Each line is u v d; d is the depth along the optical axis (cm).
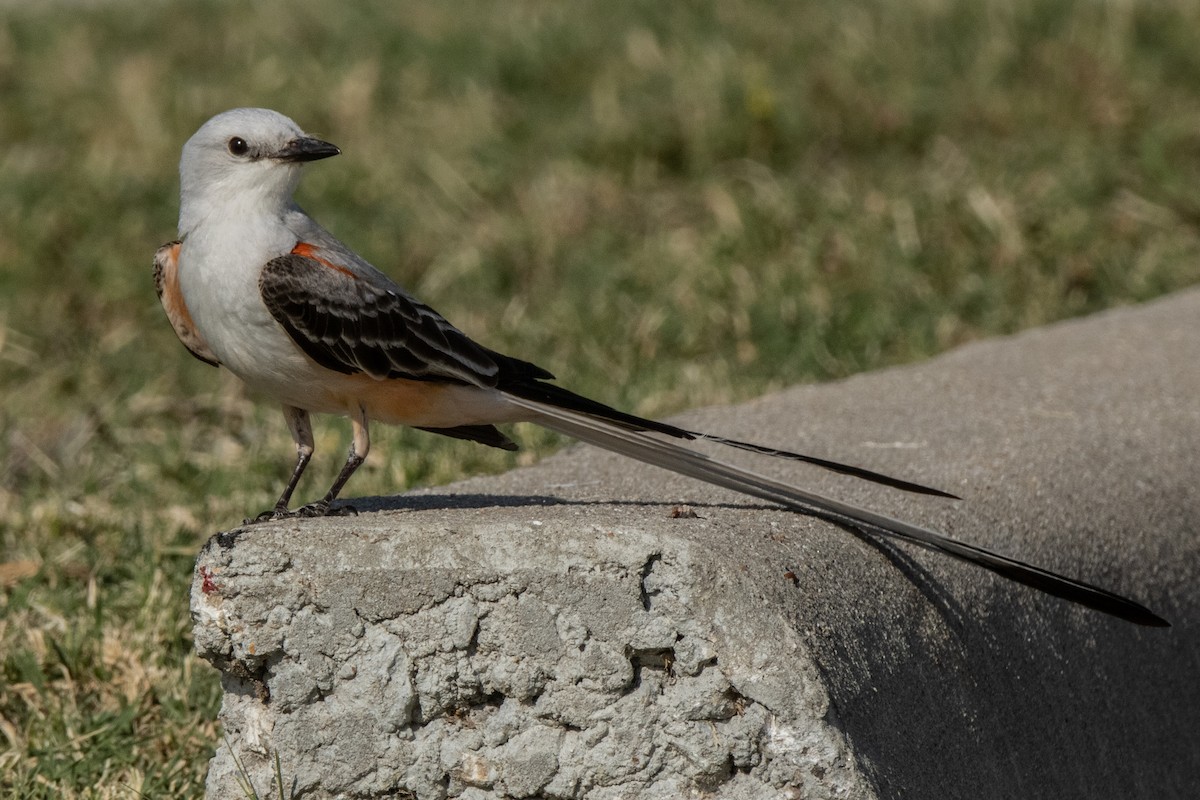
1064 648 748
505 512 689
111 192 1797
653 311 1539
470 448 1209
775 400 1039
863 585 662
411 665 652
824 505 696
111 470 1241
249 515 1095
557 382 1396
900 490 792
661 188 1823
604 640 628
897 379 1072
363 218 1758
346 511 743
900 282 1575
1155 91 1939
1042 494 809
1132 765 752
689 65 2020
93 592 973
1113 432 916
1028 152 1789
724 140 1862
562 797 645
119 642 918
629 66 2069
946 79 1972
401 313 748
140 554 1043
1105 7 2141
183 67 2175
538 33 2178
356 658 656
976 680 684
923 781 624
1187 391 1009
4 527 1115
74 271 1650
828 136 1881
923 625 675
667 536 621
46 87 2095
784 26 2156
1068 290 1589
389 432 1252
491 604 639
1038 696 717
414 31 2242
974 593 712
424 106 2009
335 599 652
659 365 1444
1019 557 754
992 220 1644
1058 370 1071
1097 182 1734
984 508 779
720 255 1636
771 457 877
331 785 667
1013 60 2012
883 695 626
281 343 737
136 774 805
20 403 1406
